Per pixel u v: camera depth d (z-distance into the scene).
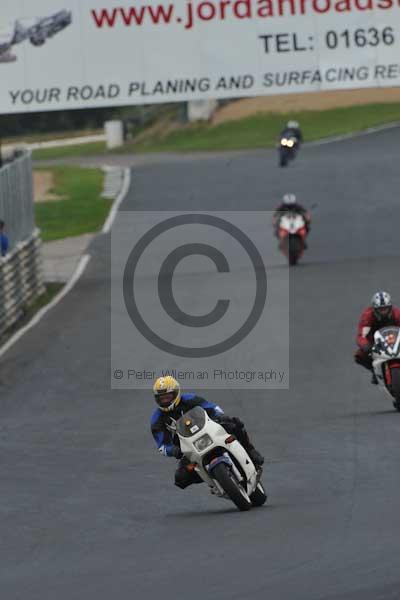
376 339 58.41
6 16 96.88
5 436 59.59
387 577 26.59
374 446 50.12
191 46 95.44
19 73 97.19
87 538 36.00
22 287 100.56
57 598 27.09
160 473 48.41
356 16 93.94
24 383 73.94
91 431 59.41
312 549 31.08
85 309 98.75
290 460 48.88
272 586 26.81
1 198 98.00
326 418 58.47
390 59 94.06
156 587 27.62
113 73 96.44
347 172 183.25
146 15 95.69
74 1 96.19
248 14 94.69
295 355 75.94
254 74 95.00
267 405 63.31
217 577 28.36
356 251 120.88
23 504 42.75
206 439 38.94
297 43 94.50
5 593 28.17
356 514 36.22
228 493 38.44
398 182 170.12
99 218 158.38
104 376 74.00
